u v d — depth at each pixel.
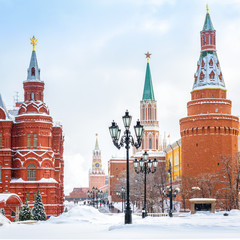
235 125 103.56
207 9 108.56
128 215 31.09
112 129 32.66
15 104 126.81
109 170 187.50
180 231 22.42
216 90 105.44
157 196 108.44
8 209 83.56
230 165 96.19
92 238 20.06
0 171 93.31
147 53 173.25
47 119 96.12
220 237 19.00
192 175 102.06
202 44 108.06
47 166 94.56
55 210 93.31
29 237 22.61
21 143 94.81
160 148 172.75
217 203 94.56
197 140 102.94
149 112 170.12
